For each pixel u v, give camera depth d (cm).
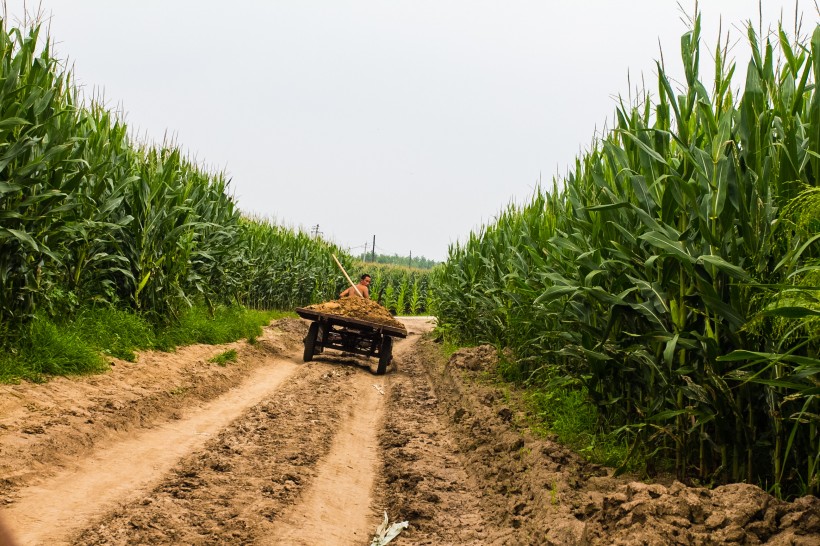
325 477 657
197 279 1403
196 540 456
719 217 504
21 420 639
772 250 495
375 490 655
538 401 856
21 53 799
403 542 515
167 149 1391
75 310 1017
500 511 578
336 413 956
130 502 514
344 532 528
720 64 545
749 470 499
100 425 684
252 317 1862
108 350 977
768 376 480
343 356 1697
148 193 1191
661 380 576
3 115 783
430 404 1127
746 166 494
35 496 501
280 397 1019
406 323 3197
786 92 529
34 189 852
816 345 455
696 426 520
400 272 5256
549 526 480
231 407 938
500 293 1223
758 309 472
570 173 817
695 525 384
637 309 574
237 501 544
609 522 407
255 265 2355
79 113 1077
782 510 381
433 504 605
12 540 72
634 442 596
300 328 2172
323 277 3216
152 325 1202
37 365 788
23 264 831
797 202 442
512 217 1427
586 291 580
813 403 456
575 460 630
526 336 1005
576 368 810
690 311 557
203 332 1372
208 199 1608
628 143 623
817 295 394
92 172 933
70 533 442
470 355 1259
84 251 1042
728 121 502
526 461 646
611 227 646
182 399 901
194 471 612
